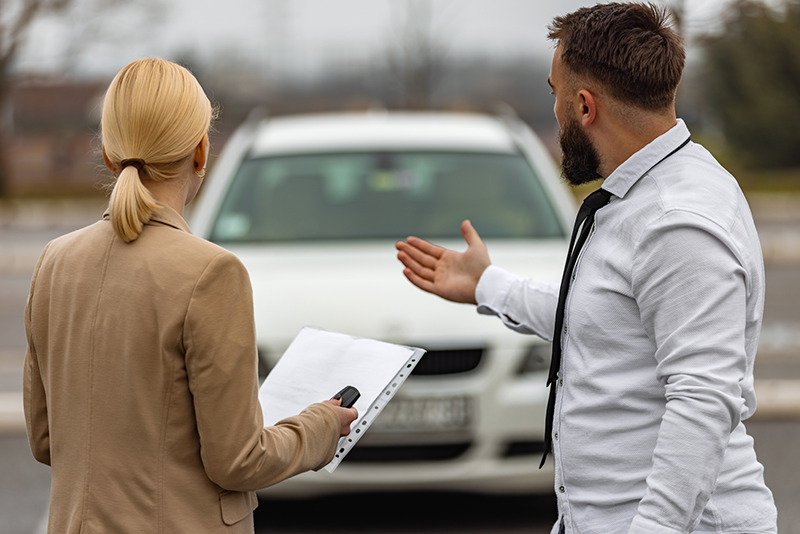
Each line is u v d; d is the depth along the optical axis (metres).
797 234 20.28
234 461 2.22
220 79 35.81
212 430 2.21
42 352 2.42
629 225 2.40
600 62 2.46
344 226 6.17
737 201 2.38
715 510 2.39
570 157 2.60
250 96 36.31
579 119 2.55
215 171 6.82
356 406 2.61
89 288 2.30
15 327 12.33
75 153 37.78
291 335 5.03
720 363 2.18
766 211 25.81
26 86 35.38
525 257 5.71
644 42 2.42
